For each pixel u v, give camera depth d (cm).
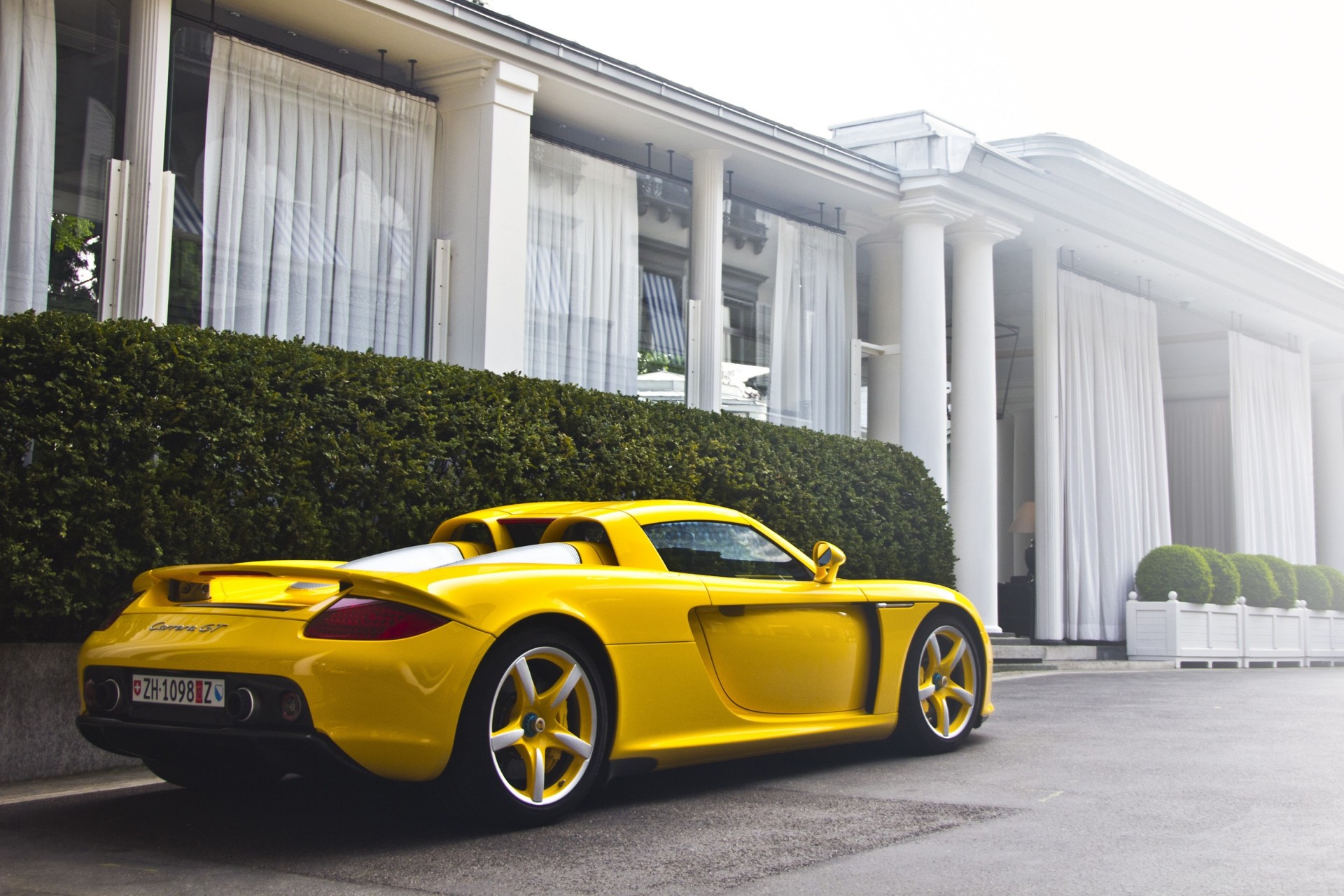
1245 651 1502
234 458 539
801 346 1176
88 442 488
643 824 364
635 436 786
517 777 359
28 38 651
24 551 467
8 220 637
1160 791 415
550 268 929
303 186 777
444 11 796
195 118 727
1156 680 1046
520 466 682
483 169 837
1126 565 1470
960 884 288
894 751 515
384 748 322
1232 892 279
